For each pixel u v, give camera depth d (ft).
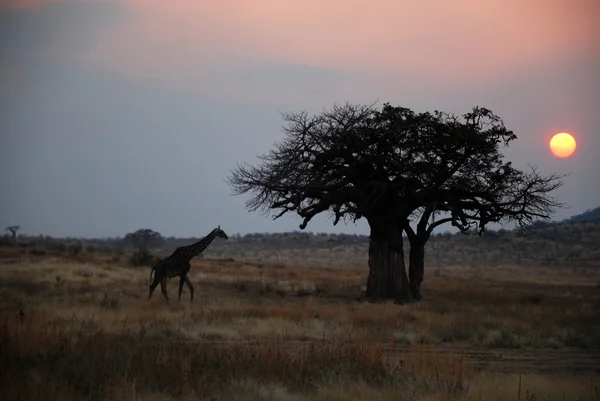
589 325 161.27
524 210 244.83
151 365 83.82
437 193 241.76
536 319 171.22
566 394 80.53
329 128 242.17
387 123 239.91
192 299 192.34
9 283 217.97
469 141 231.09
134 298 195.21
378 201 244.22
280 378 84.23
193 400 73.20
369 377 84.74
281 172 241.76
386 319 156.87
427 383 82.12
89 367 81.25
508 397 77.87
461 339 140.67
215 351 93.86
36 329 110.52
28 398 70.74
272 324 142.51
